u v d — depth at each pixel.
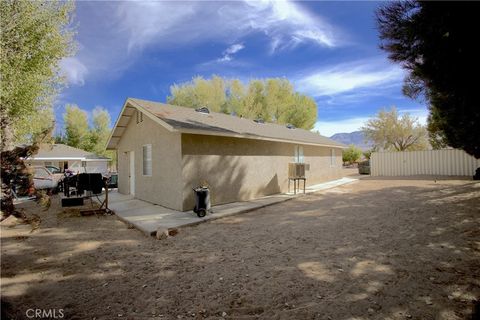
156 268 4.40
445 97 4.46
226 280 3.89
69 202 10.26
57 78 13.48
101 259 4.84
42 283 3.90
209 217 7.80
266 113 32.41
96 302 3.34
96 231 6.78
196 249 5.32
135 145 12.15
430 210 7.98
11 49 11.44
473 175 16.38
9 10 11.09
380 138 33.16
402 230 6.11
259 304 3.21
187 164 8.92
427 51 3.66
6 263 4.69
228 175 10.39
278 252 5.02
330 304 3.16
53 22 12.49
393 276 3.84
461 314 2.86
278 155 13.31
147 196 10.98
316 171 16.88
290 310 3.06
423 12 3.34
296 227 6.78
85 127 39.56
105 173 22.33
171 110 10.98
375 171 22.73
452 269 3.98
